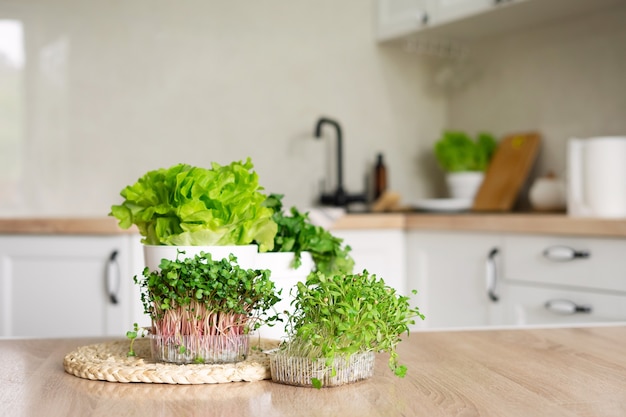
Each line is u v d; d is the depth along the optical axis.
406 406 0.71
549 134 3.46
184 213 0.88
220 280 0.85
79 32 3.20
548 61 3.47
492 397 0.74
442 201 3.40
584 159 2.60
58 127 3.16
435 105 4.02
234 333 0.88
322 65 3.70
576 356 0.95
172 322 0.87
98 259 2.63
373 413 0.68
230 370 0.82
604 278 2.34
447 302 2.95
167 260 0.85
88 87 3.21
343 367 0.79
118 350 0.99
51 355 1.00
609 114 3.19
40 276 2.66
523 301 2.62
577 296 2.43
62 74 3.17
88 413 0.70
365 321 0.78
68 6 3.18
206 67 3.43
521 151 3.46
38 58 3.13
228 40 3.48
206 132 3.43
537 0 3.04
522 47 3.59
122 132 3.27
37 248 2.65
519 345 1.03
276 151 3.59
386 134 3.88
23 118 3.12
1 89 3.09
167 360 0.88
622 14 3.13
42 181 3.14
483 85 3.82
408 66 3.96
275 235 1.08
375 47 3.86
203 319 0.87
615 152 2.51
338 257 1.15
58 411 0.70
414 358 0.95
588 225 2.37
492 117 3.77
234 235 0.92
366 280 0.84
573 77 3.35
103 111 3.24
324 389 0.78
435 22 3.48
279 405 0.72
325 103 3.71
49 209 3.15
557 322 2.50
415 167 3.98
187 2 3.40
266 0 3.57
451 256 2.93
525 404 0.71
